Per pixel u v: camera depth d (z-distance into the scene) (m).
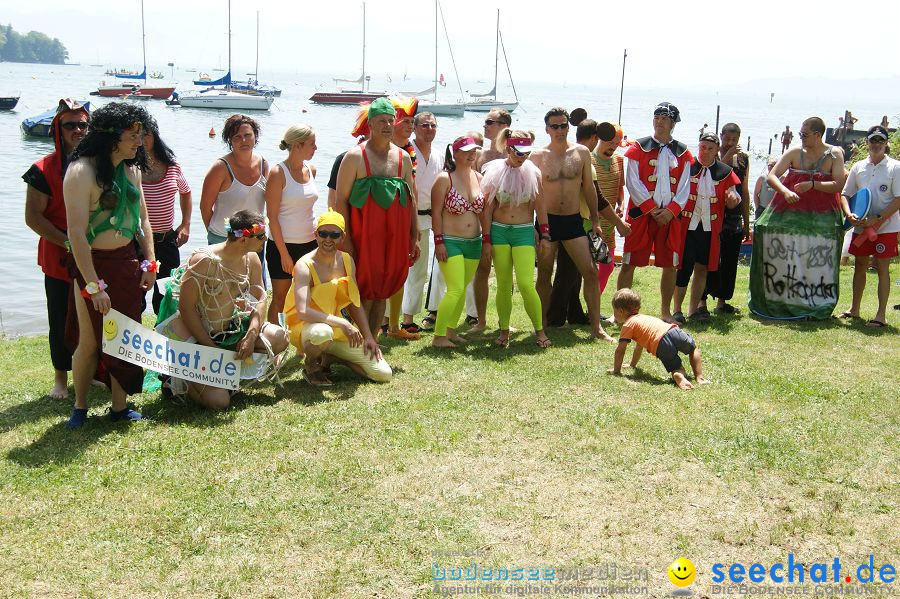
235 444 5.38
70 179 5.21
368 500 4.64
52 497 4.65
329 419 5.83
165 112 67.88
